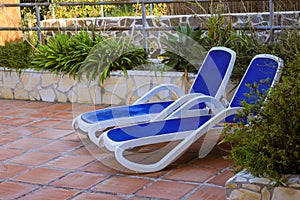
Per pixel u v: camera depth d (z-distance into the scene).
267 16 7.77
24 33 7.84
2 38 8.19
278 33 5.93
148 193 3.62
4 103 6.97
